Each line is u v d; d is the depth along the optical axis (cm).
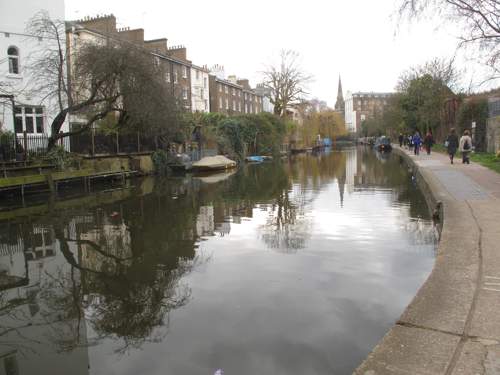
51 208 1384
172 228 1047
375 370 313
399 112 4553
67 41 2328
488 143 2581
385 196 1494
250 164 3512
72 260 805
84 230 1049
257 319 520
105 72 1981
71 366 445
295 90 5134
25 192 1720
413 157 2689
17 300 623
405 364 318
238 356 442
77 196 1669
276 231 980
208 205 1386
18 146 1853
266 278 662
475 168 1759
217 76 5644
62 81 1973
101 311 576
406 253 772
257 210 1272
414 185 1784
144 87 2072
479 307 401
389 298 570
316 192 1653
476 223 741
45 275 725
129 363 443
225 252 816
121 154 2483
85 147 2334
